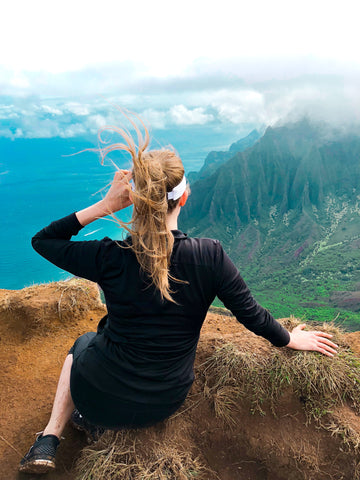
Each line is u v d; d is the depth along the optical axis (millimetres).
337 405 2117
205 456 2113
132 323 1628
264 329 1736
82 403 1777
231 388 2242
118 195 1666
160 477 1825
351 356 2309
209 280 1600
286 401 2170
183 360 1725
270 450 2053
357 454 1917
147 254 1465
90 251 1634
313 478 1973
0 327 3674
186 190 1602
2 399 2771
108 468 1871
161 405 1728
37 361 3258
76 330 3707
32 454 1914
